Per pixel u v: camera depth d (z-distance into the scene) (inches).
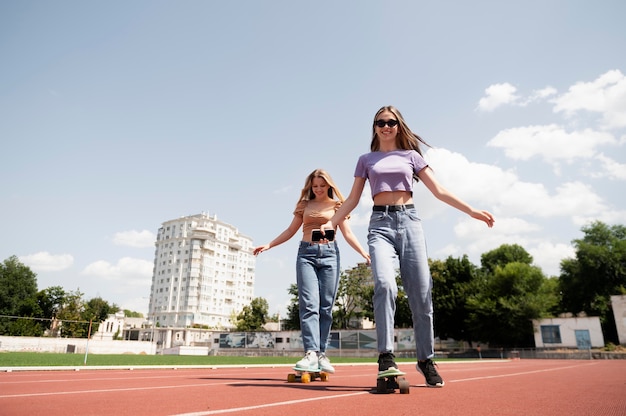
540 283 1656.0
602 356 1318.9
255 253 216.7
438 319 1823.3
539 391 131.2
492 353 1664.6
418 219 143.3
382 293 127.3
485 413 80.4
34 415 76.0
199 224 5187.0
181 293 4830.2
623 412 84.7
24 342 1443.2
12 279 2504.9
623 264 1785.2
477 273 1959.9
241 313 3314.5
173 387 146.3
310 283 193.3
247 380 195.9
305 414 76.7
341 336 1841.8
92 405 91.4
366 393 120.7
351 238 205.8
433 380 141.1
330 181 205.9
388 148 157.8
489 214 136.3
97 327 2625.5
